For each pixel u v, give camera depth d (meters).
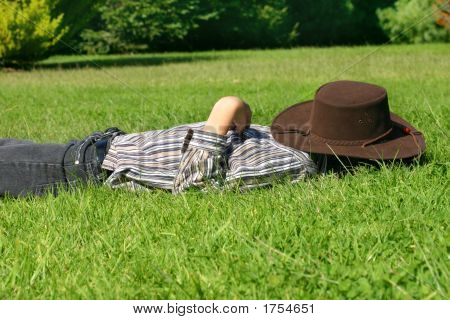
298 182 4.05
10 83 13.68
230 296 2.71
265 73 14.66
